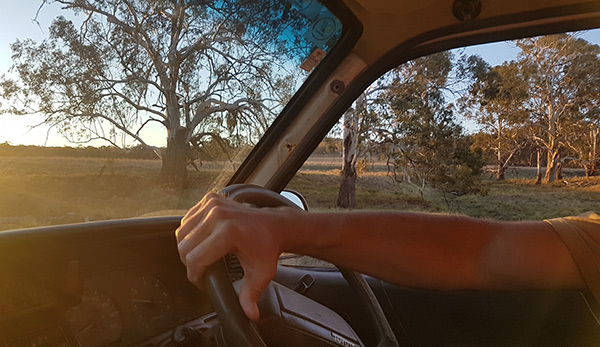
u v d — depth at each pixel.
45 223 1.61
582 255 0.79
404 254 0.74
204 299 1.50
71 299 1.19
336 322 1.37
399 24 1.86
